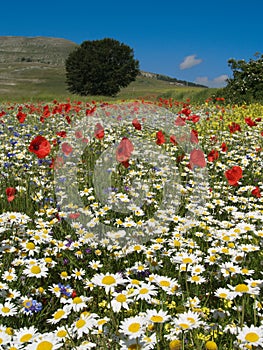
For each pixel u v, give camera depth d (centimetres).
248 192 476
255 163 635
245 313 238
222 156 691
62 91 7319
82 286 282
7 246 304
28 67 11656
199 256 304
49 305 258
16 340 177
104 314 235
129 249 303
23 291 264
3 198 459
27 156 655
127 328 160
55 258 324
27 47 17938
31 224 383
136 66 7112
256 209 423
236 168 321
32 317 245
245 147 744
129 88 8650
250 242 324
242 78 2189
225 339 211
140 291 196
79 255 314
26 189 473
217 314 226
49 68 11769
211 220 377
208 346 176
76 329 179
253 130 916
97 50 6938
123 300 188
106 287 182
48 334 178
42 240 327
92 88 6769
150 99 2864
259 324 223
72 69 6888
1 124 962
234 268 250
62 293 254
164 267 292
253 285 204
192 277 250
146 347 161
